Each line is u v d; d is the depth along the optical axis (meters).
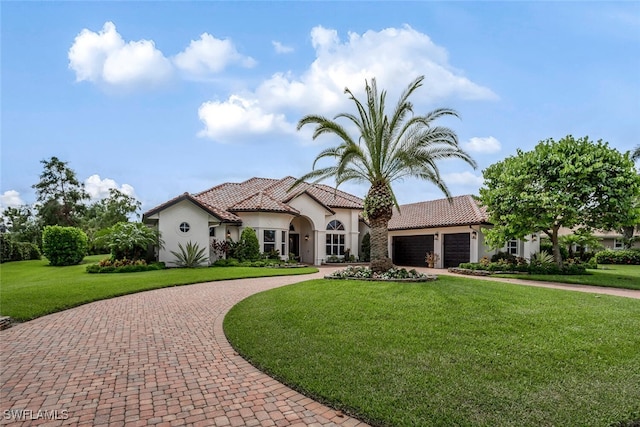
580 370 5.23
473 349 6.08
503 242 20.33
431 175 14.57
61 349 6.74
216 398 4.70
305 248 30.42
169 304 10.98
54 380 5.29
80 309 10.27
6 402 4.58
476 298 9.67
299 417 4.19
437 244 26.98
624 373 5.11
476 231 24.20
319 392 4.68
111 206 57.94
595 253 32.78
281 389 4.96
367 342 6.52
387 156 14.95
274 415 4.24
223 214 25.00
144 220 24.12
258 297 11.23
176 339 7.41
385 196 14.62
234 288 14.16
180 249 22.88
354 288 11.31
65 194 49.22
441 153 14.18
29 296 11.40
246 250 24.58
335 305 9.20
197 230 23.45
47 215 47.00
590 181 17.59
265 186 32.75
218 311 10.03
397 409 4.18
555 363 5.47
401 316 8.09
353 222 31.12
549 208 17.66
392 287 11.27
